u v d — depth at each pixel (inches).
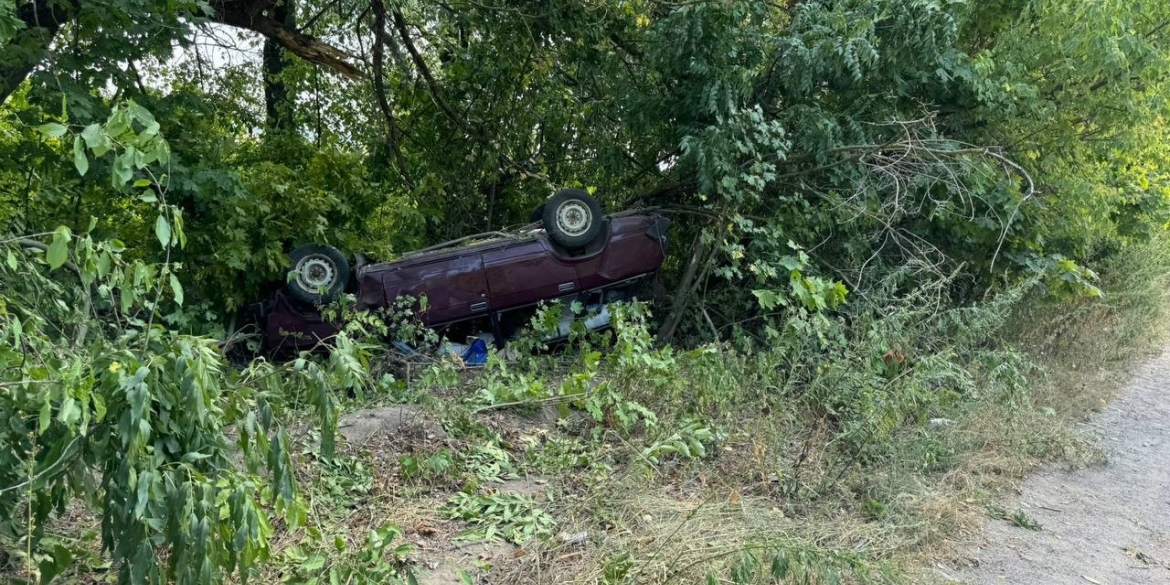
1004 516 221.6
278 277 366.9
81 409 102.7
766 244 351.9
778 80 368.5
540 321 321.1
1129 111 370.3
